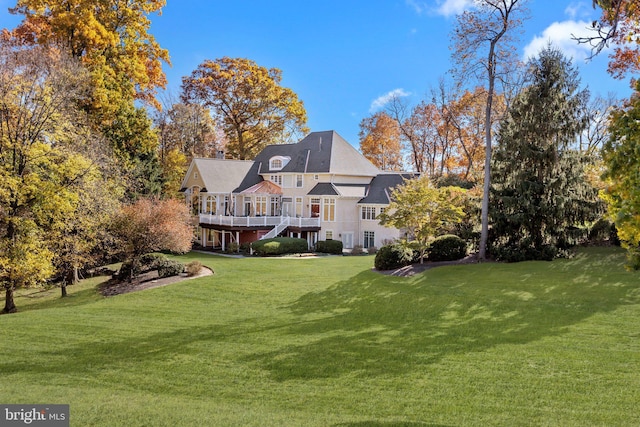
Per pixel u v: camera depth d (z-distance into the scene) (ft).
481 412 28.22
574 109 78.64
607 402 29.01
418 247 78.48
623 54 64.80
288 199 141.69
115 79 109.60
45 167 71.26
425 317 51.80
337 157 138.82
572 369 34.60
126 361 40.60
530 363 36.17
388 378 34.53
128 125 116.67
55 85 70.03
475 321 49.06
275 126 193.57
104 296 74.18
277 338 46.11
